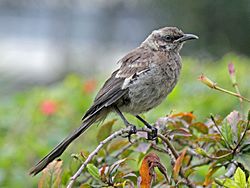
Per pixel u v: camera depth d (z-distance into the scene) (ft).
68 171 23.35
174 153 22.06
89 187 20.52
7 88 61.26
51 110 41.24
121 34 142.31
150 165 19.52
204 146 23.03
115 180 20.25
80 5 152.25
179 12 99.96
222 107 38.37
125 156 24.06
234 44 96.94
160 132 23.25
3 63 66.85
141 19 130.00
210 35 97.55
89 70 132.26
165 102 39.09
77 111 42.86
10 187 34.99
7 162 35.58
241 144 20.57
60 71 131.23
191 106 38.09
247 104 38.50
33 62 142.00
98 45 142.61
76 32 151.33
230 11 96.68
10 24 160.97
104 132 24.21
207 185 21.68
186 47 96.94
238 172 18.92
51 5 156.56
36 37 157.69
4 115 43.68
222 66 47.26
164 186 21.26
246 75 45.24
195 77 45.11
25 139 38.93
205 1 97.30
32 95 46.37
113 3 143.74
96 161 23.38
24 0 160.25
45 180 19.62
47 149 37.04
